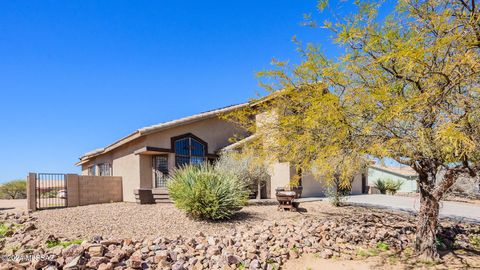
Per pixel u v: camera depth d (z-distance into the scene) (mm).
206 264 6934
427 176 7672
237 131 21062
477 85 4875
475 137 4625
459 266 7188
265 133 8836
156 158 17578
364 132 5492
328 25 5996
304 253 7938
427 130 4895
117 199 17984
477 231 10555
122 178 18406
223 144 20094
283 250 7820
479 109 4559
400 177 29141
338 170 7211
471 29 4328
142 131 15641
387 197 19938
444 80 4883
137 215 11594
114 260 6402
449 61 4719
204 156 18781
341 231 9531
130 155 17844
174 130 17547
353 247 8469
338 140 5957
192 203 10812
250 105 10016
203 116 18141
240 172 14734
